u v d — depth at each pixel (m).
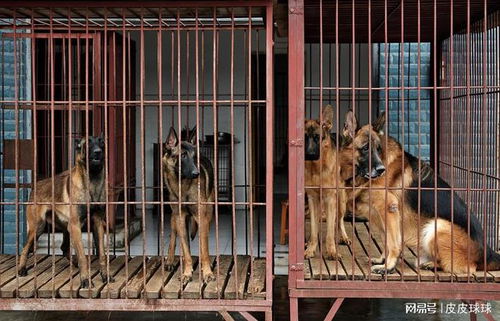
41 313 5.62
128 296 4.37
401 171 4.77
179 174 4.42
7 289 4.38
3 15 4.91
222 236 8.66
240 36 10.52
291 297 4.40
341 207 5.12
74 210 4.59
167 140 4.64
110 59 7.18
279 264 7.18
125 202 4.49
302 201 4.36
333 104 10.04
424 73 7.76
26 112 7.35
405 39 6.94
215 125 4.37
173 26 5.35
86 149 4.47
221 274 4.85
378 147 4.72
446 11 5.40
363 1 4.99
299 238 4.38
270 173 4.32
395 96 7.86
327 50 10.09
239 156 10.48
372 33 6.47
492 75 5.88
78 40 5.76
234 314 5.62
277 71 11.34
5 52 7.26
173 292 4.35
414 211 4.82
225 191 10.27
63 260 5.44
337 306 4.41
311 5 5.14
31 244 5.01
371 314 5.66
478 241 4.68
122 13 4.49
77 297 4.38
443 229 4.66
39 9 4.51
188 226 4.76
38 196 4.92
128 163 7.97
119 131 8.03
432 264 4.71
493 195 6.22
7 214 7.37
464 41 6.53
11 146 5.87
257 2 4.28
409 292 4.39
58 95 8.48
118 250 7.65
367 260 4.94
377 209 4.80
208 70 10.55
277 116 11.54
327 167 5.08
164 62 10.52
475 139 6.52
